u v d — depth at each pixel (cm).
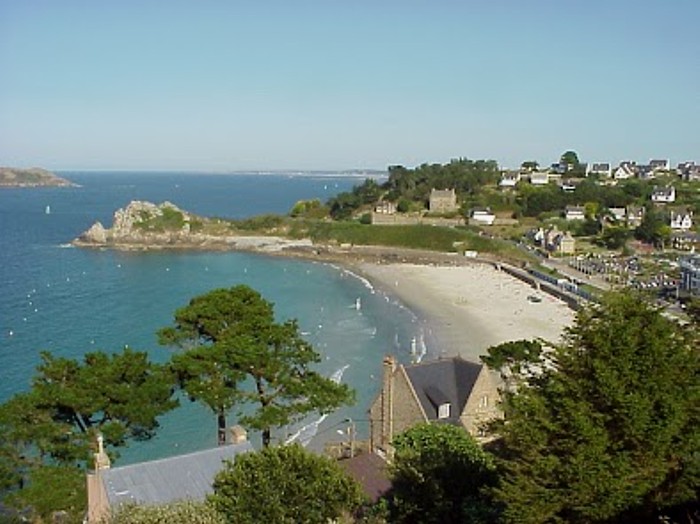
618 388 2044
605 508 1992
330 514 2566
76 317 12675
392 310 14212
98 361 4153
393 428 5144
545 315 13938
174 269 19175
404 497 2934
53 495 3544
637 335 2159
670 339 2153
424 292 16375
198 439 6806
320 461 2659
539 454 2086
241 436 3328
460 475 2936
